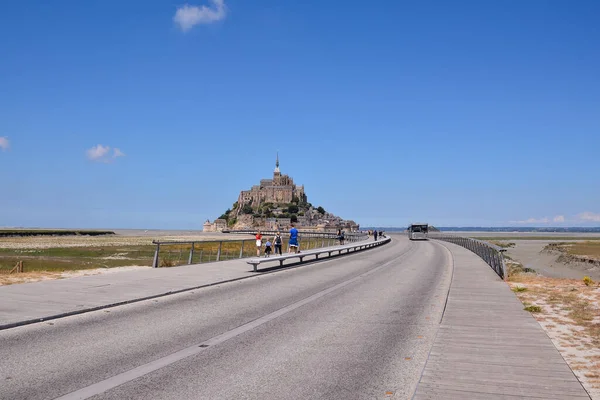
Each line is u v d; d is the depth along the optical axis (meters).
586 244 92.81
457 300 14.66
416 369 7.84
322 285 19.31
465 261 31.23
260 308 13.56
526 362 7.96
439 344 9.16
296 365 7.95
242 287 18.22
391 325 11.41
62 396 6.23
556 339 9.85
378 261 33.44
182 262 30.88
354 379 7.27
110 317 11.74
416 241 76.56
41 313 11.46
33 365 7.59
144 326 10.77
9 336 9.53
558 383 6.90
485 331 10.31
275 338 9.90
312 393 6.61
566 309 13.23
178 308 13.27
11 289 15.57
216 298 15.30
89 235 167.75
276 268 25.97
